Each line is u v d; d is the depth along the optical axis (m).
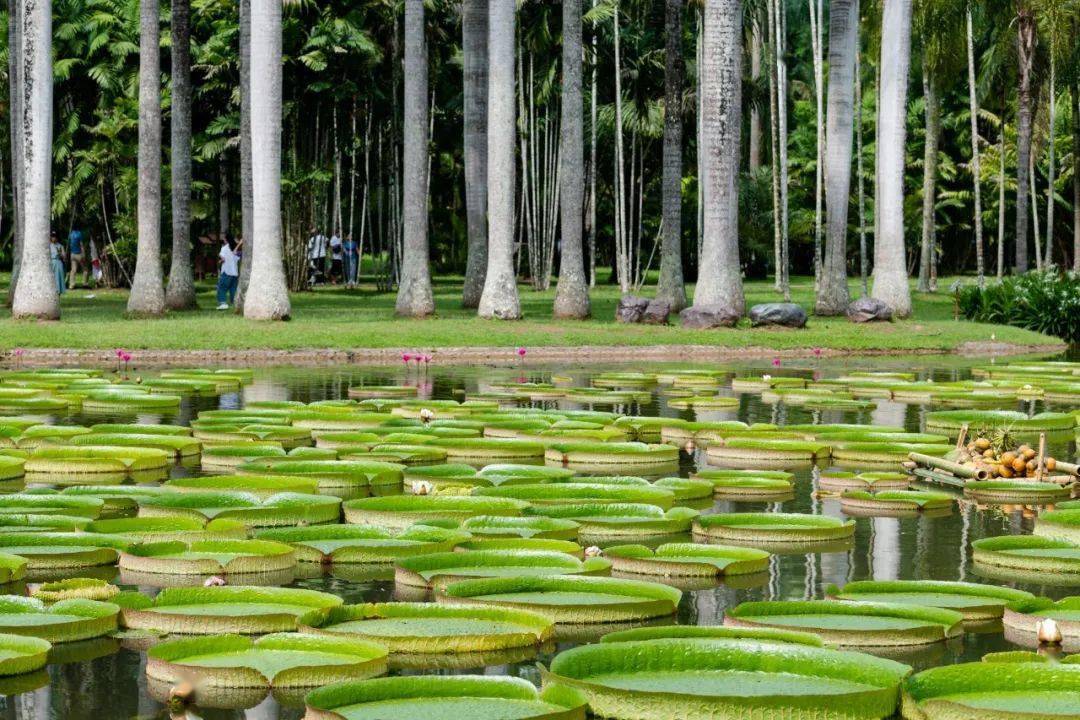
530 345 20.47
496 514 7.60
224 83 33.59
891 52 25.23
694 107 38.78
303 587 6.19
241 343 19.33
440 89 40.34
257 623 5.34
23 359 18.36
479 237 27.08
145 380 15.43
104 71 34.53
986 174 47.72
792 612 5.52
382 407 12.49
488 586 5.85
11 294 25.94
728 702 4.20
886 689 4.26
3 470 9.02
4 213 41.91
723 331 22.36
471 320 23.11
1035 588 6.33
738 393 15.17
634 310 23.41
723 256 23.00
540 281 40.12
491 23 22.80
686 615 5.75
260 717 4.42
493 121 22.98
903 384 15.27
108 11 35.59
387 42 35.44
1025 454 9.44
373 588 6.18
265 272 22.17
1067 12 33.47
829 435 10.97
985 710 4.13
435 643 5.07
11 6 25.53
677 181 26.67
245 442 10.52
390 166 36.34
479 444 10.14
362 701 4.29
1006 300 27.80
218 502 7.76
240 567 6.48
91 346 18.80
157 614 5.39
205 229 38.75
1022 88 34.59
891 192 25.61
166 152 34.56
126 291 34.34
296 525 7.54
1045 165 48.81
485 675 4.79
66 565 6.54
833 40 26.05
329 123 35.59
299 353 19.34
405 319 23.61
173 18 25.81
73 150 35.75
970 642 5.32
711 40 22.55
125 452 9.57
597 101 39.22
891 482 9.18
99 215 35.75
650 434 11.64
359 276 39.47
